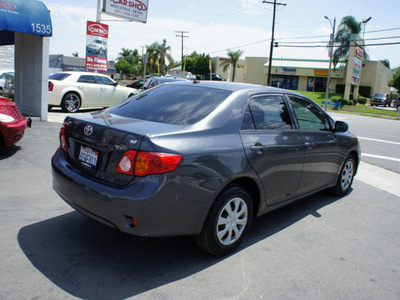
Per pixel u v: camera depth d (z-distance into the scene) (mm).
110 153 2838
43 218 3816
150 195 2592
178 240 3545
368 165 7863
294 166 3881
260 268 3098
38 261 2943
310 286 2871
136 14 16875
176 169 2684
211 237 3029
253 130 3461
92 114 3541
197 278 2861
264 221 4223
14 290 2527
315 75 54062
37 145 7055
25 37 9883
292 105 4137
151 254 3215
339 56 43875
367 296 2793
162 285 2729
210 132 3066
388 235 4027
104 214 2736
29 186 4789
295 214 4516
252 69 58938
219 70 60719
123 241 3420
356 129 15211
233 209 3242
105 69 16516
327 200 5172
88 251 3180
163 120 3197
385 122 21203
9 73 16266
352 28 43250
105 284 2686
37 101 9898
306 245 3627
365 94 53750
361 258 3424
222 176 2965
